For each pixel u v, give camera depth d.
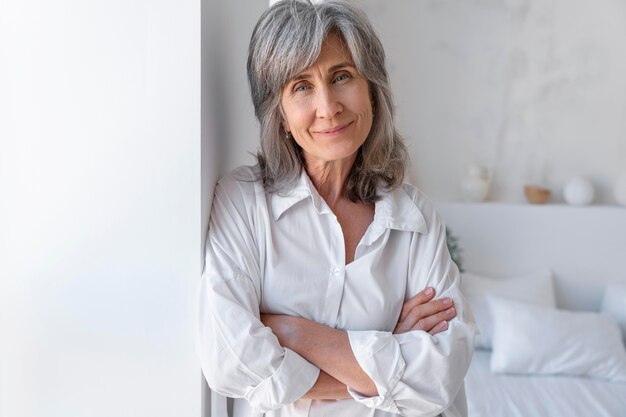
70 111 1.19
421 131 4.08
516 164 4.03
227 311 1.13
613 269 3.79
